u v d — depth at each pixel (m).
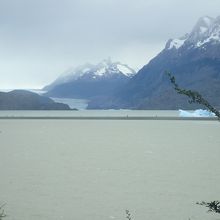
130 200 51.19
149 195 55.09
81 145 156.00
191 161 100.62
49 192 56.94
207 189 59.81
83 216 42.97
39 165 93.06
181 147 145.62
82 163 96.75
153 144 160.50
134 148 142.25
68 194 55.25
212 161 100.25
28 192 57.09
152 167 88.56
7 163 97.25
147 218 42.22
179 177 72.12
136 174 76.88
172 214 43.75
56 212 44.69
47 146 151.62
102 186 62.62
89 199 52.09
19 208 46.34
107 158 108.62
